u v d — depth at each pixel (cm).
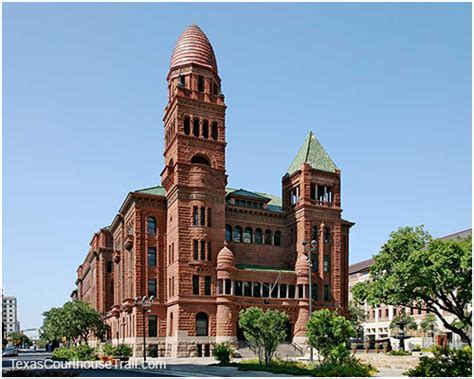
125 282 8869
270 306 8288
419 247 4906
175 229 7969
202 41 8888
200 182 8106
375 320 14475
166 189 8512
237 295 8194
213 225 8169
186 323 7644
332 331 4534
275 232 9369
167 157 8706
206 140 8381
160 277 8294
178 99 8312
